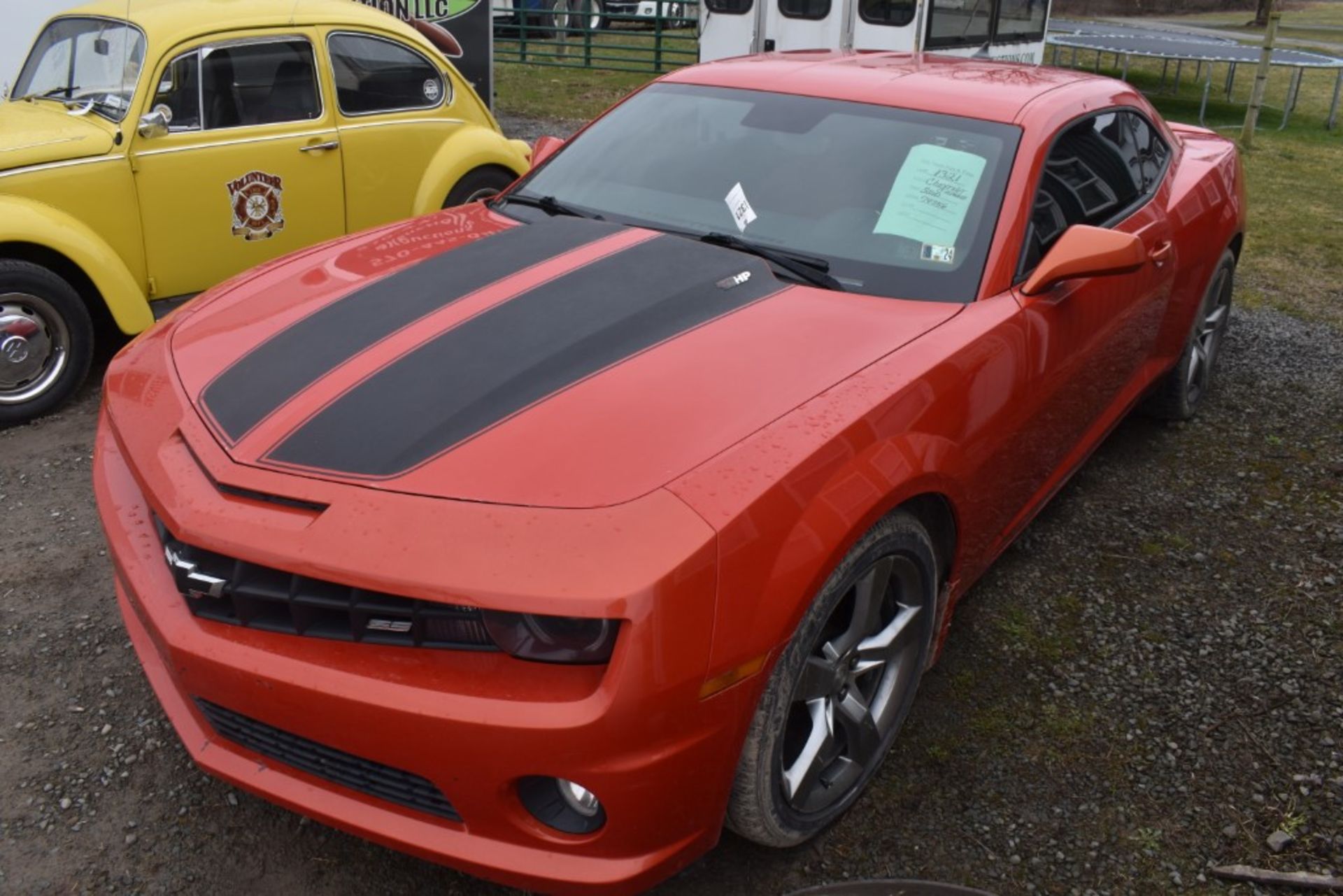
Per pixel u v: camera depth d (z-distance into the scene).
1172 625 3.54
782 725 2.26
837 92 3.54
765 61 3.94
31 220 4.53
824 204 3.18
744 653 2.06
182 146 5.01
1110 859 2.61
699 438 2.23
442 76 6.02
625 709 1.93
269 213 5.39
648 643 1.93
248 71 5.21
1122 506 4.30
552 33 18.48
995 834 2.67
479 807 2.04
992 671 3.28
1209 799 2.81
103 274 4.73
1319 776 2.90
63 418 4.79
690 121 3.61
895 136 3.32
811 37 11.10
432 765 2.01
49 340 4.72
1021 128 3.32
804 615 2.21
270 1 5.32
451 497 2.08
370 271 3.00
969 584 3.09
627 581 1.93
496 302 2.70
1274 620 3.59
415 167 5.91
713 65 3.98
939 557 2.86
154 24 4.97
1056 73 4.04
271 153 5.31
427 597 1.96
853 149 3.31
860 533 2.29
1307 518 4.25
